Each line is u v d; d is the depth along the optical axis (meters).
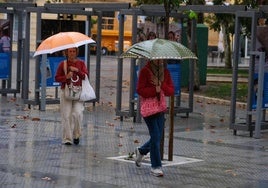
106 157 12.73
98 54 22.22
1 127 16.36
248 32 24.44
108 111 20.78
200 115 20.78
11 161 12.04
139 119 18.28
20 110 20.16
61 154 12.91
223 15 28.64
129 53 11.08
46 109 20.62
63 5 21.95
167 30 12.91
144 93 10.92
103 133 16.03
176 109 19.70
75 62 13.93
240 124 16.52
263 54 15.91
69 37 13.98
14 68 37.88
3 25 23.66
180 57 10.85
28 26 21.17
